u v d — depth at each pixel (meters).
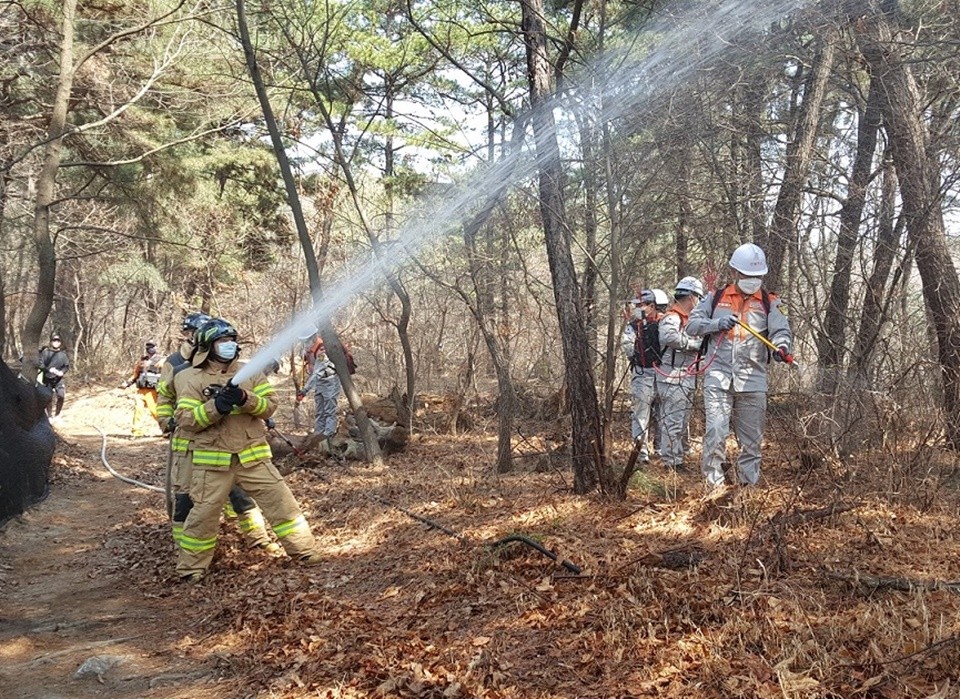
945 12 6.90
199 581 6.36
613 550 5.26
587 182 7.39
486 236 10.44
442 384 15.12
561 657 4.05
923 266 6.82
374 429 11.24
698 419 10.12
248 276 22.77
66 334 30.69
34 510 9.38
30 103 16.72
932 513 5.45
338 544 6.87
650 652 3.90
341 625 4.89
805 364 7.08
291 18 12.42
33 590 6.68
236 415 6.44
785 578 4.41
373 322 16.98
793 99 9.51
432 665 4.19
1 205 18.23
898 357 6.52
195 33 14.67
